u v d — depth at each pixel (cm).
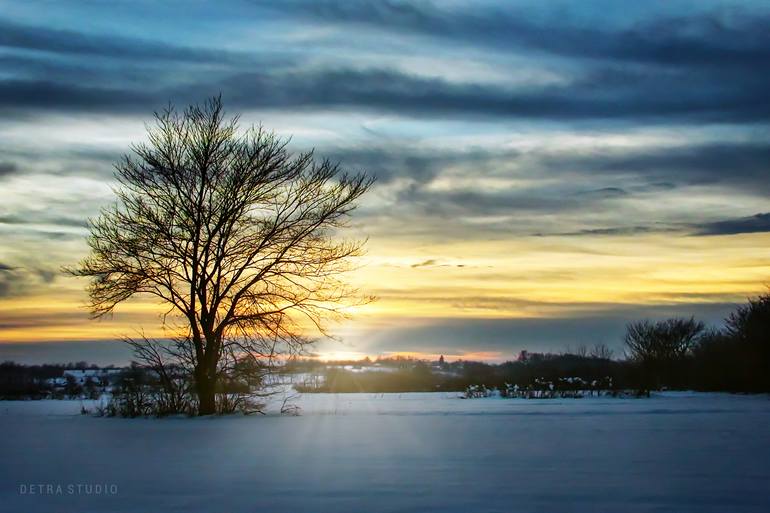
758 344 4884
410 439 2039
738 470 1461
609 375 5388
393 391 6191
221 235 3000
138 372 3123
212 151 2998
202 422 2705
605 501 1177
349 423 2578
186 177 2983
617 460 1605
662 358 5609
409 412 3147
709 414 2938
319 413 3141
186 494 1253
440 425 2481
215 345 3047
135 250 2966
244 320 3012
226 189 2992
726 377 5100
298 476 1417
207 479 1391
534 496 1216
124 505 1175
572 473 1432
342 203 3108
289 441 2009
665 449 1786
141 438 2117
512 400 4212
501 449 1802
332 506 1155
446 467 1517
